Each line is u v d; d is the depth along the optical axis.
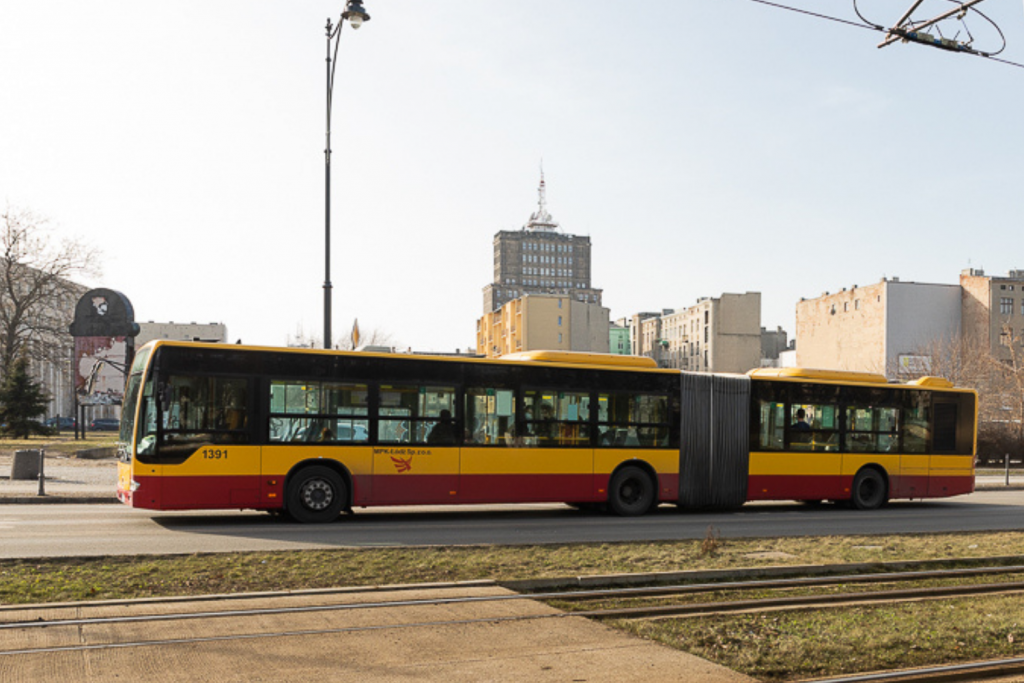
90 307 43.81
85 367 43.78
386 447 16.33
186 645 7.15
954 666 7.18
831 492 20.45
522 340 115.44
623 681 6.47
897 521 18.56
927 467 21.56
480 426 17.11
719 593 9.95
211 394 15.27
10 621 7.83
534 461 17.47
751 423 19.70
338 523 16.03
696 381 19.20
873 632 8.17
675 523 17.09
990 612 9.20
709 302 119.56
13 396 44.47
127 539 13.15
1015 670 7.27
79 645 7.09
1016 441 45.03
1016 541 14.73
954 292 94.62
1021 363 55.00
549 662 6.90
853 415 20.88
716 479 19.16
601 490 18.05
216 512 17.48
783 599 9.52
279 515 17.02
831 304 103.56
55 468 26.58
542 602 9.02
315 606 8.60
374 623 7.99
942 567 12.34
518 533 14.89
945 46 12.75
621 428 18.38
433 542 13.45
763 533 15.55
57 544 12.40
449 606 8.73
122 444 15.62
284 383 15.74
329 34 22.11
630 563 11.32
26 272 52.75
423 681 6.36
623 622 8.28
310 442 15.81
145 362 15.30
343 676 6.43
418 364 16.75
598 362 18.41
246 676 6.39
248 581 9.76
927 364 69.56
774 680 6.73
